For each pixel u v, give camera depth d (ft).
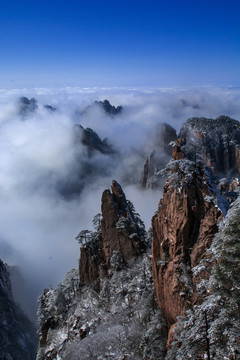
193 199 122.83
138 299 177.58
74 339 184.03
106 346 149.07
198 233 120.88
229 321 70.13
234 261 72.43
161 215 137.18
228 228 75.82
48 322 222.28
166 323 126.52
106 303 198.18
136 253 227.61
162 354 118.62
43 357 193.77
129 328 154.40
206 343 76.07
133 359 129.18
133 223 246.06
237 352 68.13
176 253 123.44
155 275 137.80
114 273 214.69
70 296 234.79
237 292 71.10
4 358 278.05
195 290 109.09
